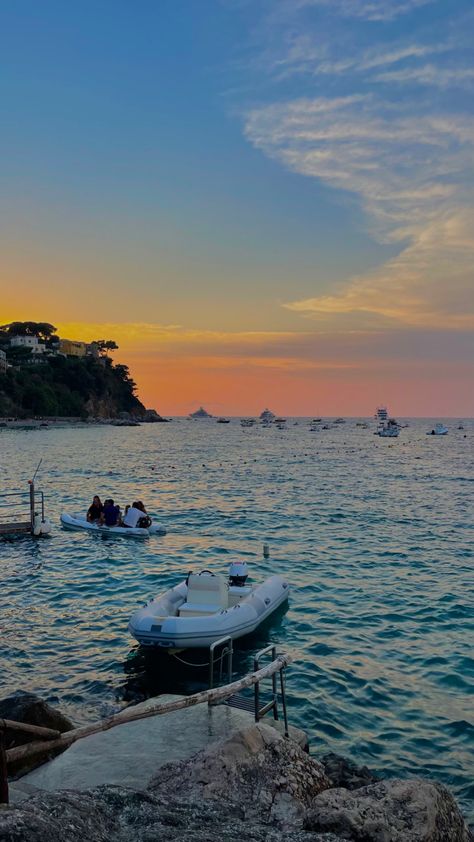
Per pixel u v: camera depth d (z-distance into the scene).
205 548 22.38
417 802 5.13
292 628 13.63
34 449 80.00
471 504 34.34
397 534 25.28
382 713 9.58
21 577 17.97
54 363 188.25
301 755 6.13
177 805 5.07
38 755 6.91
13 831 3.73
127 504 33.81
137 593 16.44
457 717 9.42
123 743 7.10
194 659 11.92
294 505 33.72
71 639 12.85
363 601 15.67
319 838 4.59
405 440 130.38
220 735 7.26
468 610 14.81
